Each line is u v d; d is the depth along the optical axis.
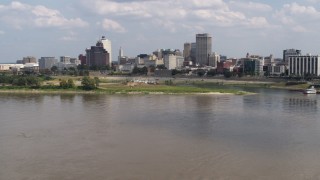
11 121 135.62
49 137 109.88
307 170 80.44
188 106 185.88
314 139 109.06
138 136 111.88
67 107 177.62
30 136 111.00
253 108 180.25
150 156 90.25
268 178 75.69
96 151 94.56
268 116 153.25
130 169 80.81
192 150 95.88
